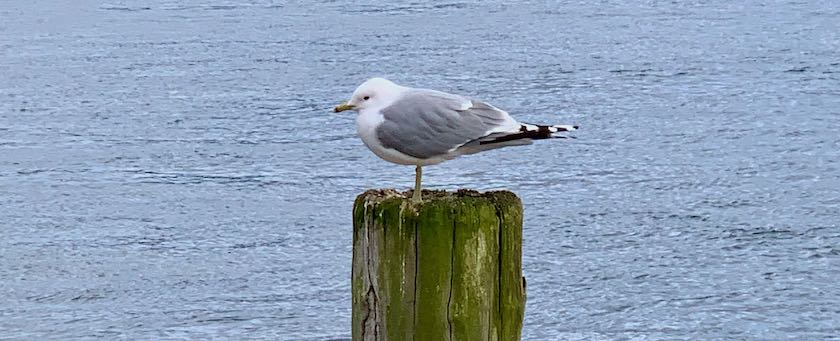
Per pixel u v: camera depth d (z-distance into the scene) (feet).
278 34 83.92
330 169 52.03
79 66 74.18
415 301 18.04
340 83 68.74
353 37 82.38
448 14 91.81
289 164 52.80
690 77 69.36
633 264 41.68
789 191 48.98
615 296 39.22
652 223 45.50
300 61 74.95
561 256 42.34
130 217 46.44
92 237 44.34
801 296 39.27
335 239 43.98
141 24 88.69
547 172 51.21
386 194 18.43
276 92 66.59
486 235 17.90
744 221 45.57
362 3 97.09
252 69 72.59
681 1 97.04
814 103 62.49
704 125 58.70
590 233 44.39
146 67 73.67
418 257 17.92
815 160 53.01
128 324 37.35
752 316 37.88
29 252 42.88
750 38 80.59
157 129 59.21
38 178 51.29
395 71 72.08
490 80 69.56
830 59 73.10
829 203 47.50
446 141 20.30
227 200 48.26
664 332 36.91
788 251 42.86
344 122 59.72
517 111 63.00
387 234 17.98
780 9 91.71
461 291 17.95
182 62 75.05
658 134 57.16
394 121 20.39
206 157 54.19
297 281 40.22
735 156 53.62
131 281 40.42
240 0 99.14
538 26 86.84
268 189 49.57
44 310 38.47
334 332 36.60
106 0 99.91
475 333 18.12
